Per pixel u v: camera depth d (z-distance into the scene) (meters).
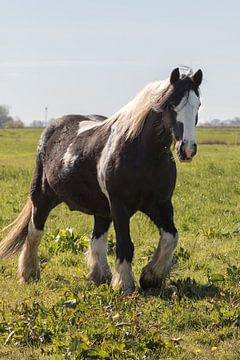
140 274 9.46
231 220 15.54
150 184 8.61
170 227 8.95
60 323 7.38
